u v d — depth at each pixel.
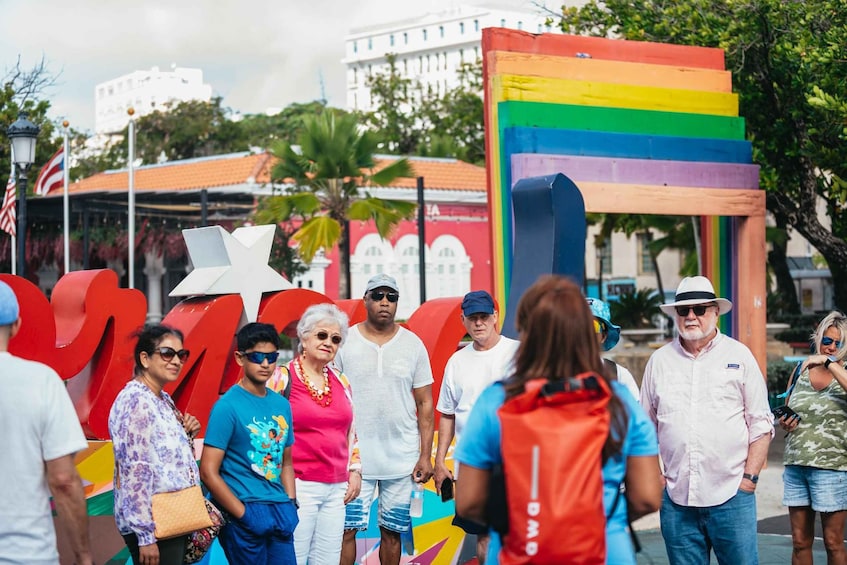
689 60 12.05
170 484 4.99
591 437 3.16
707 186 11.60
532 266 6.93
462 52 148.00
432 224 42.00
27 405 4.08
